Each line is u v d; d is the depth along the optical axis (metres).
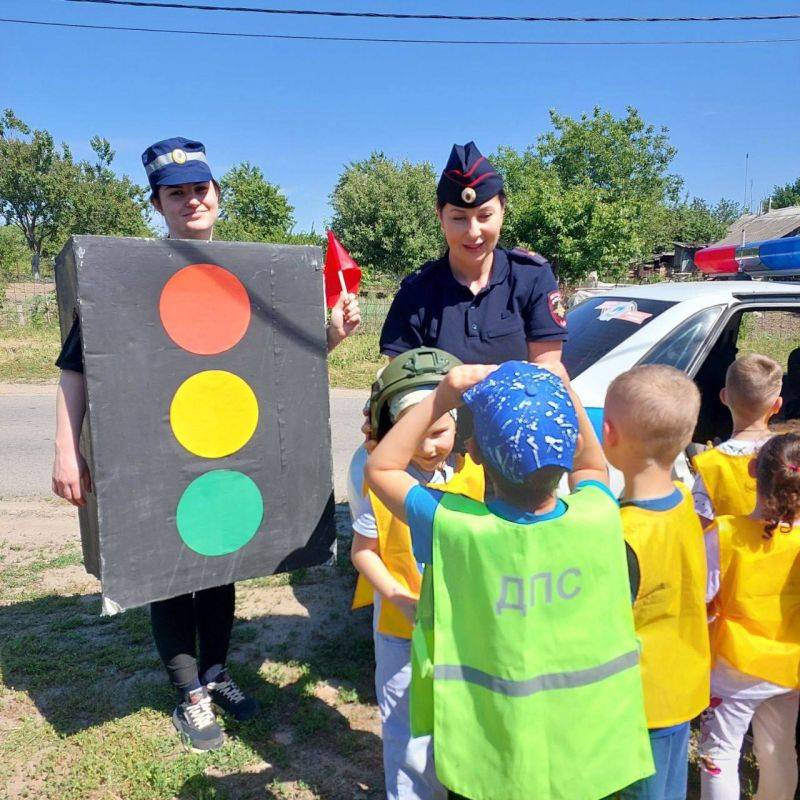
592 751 1.61
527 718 1.58
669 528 1.99
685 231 62.97
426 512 1.72
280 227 50.06
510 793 1.58
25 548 5.48
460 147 2.56
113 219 46.44
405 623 2.28
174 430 2.71
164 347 2.66
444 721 1.64
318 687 3.58
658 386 1.99
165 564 2.73
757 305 3.78
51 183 44.47
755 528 2.48
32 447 8.66
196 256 2.69
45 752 3.08
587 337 3.87
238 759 3.04
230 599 3.34
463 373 1.76
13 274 41.84
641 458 2.03
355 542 2.31
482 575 1.62
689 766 3.07
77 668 3.71
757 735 2.63
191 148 3.12
